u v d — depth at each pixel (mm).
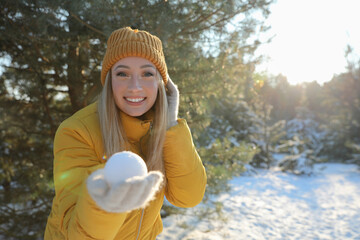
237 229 5066
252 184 9133
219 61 3656
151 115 1213
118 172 534
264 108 13617
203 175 1215
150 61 1068
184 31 3320
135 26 2885
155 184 549
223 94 4094
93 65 3631
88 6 2520
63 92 3672
